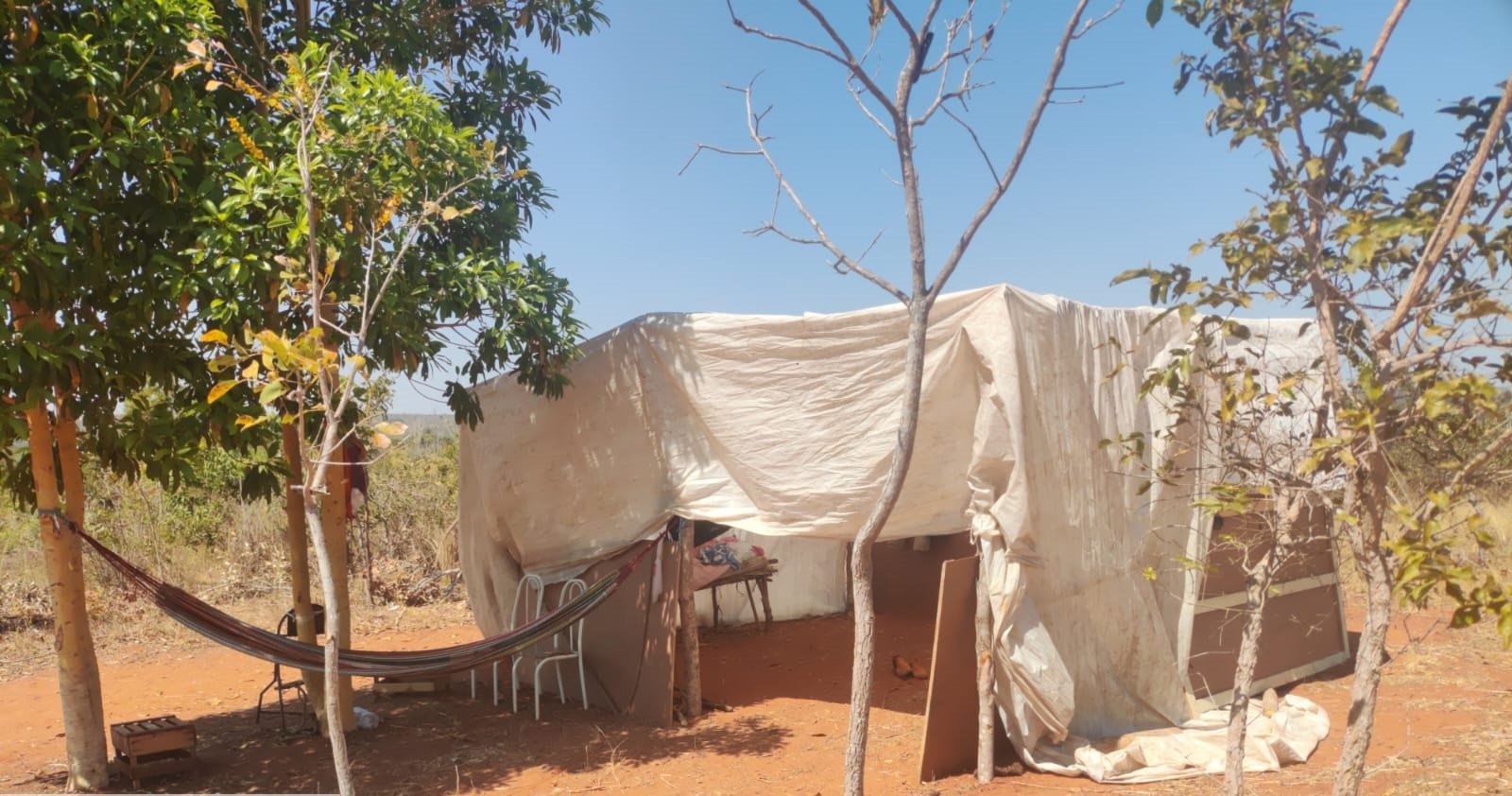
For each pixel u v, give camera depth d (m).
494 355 6.81
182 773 6.44
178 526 12.90
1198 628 6.92
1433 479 3.20
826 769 6.21
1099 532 6.29
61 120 5.25
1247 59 3.23
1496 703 6.64
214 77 6.11
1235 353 7.23
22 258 4.89
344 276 5.59
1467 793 4.92
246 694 8.65
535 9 7.86
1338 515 2.97
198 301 5.72
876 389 6.35
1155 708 6.55
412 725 7.54
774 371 6.72
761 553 10.55
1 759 6.95
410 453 14.26
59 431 6.18
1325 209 3.06
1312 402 3.52
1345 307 3.32
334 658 3.78
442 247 6.84
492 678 8.52
